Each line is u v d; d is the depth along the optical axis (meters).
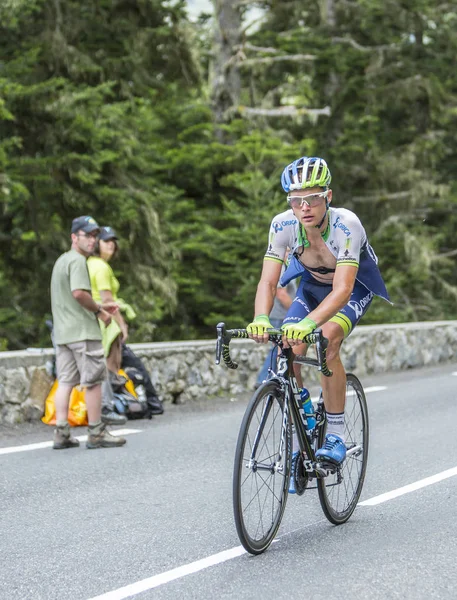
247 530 6.36
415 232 38.66
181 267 28.28
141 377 13.47
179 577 6.01
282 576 6.00
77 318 10.84
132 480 9.12
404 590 5.70
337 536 6.99
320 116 37.31
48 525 7.40
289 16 38.94
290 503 8.16
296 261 7.19
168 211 26.70
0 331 24.89
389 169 38.69
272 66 36.44
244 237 27.92
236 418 13.49
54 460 10.20
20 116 23.33
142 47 27.06
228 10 30.78
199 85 29.66
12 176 22.02
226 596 5.62
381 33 39.22
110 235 12.91
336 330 6.97
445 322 23.31
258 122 32.25
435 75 40.50
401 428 12.21
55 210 24.33
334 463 6.98
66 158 23.03
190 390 15.27
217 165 30.05
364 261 7.14
